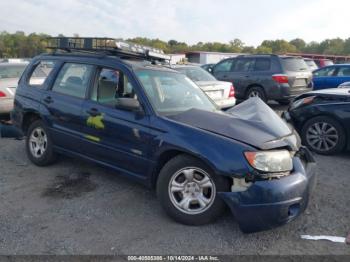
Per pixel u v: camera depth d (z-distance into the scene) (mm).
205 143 3357
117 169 4152
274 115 4164
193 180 3502
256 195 3123
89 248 3094
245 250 3115
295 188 3223
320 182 4809
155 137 3674
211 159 3275
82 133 4473
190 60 48188
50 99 4938
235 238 3301
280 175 3254
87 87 4551
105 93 4340
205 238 3293
